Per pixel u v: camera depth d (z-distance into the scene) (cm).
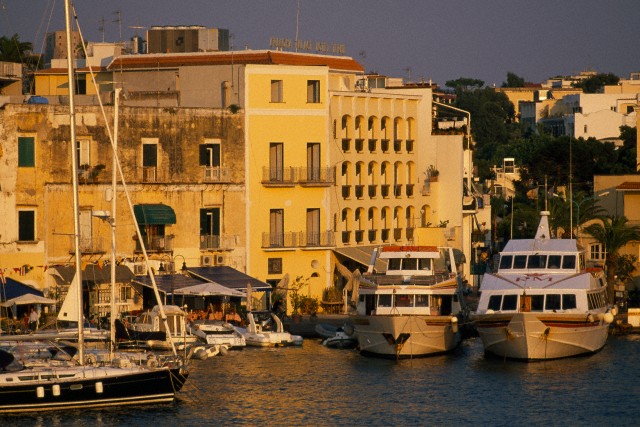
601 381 15950
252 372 16550
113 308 15638
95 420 13750
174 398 14625
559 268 17962
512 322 17112
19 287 18350
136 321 18400
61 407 14000
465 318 19100
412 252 18612
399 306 18188
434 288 18238
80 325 14375
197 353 16638
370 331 17825
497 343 17438
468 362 17450
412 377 16300
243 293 19600
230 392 15262
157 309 17962
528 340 17125
